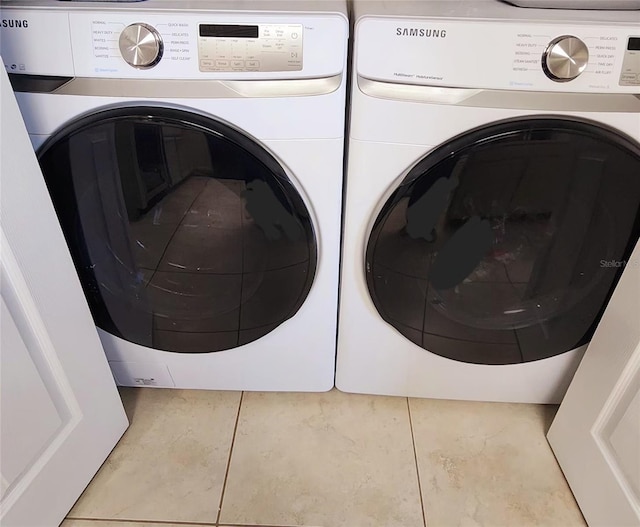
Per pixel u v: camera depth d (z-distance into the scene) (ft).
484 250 3.34
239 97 2.87
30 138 3.01
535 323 3.60
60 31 2.75
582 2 2.97
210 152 2.95
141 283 3.57
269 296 3.54
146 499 3.62
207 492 3.67
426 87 2.85
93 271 3.48
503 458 3.90
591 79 2.77
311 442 3.98
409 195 3.05
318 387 4.17
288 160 3.07
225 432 4.04
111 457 3.85
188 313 3.67
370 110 2.90
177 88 2.86
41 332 2.94
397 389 4.13
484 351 3.73
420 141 2.97
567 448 3.69
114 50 2.78
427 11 2.87
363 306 3.66
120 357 3.93
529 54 2.74
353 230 3.32
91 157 3.01
